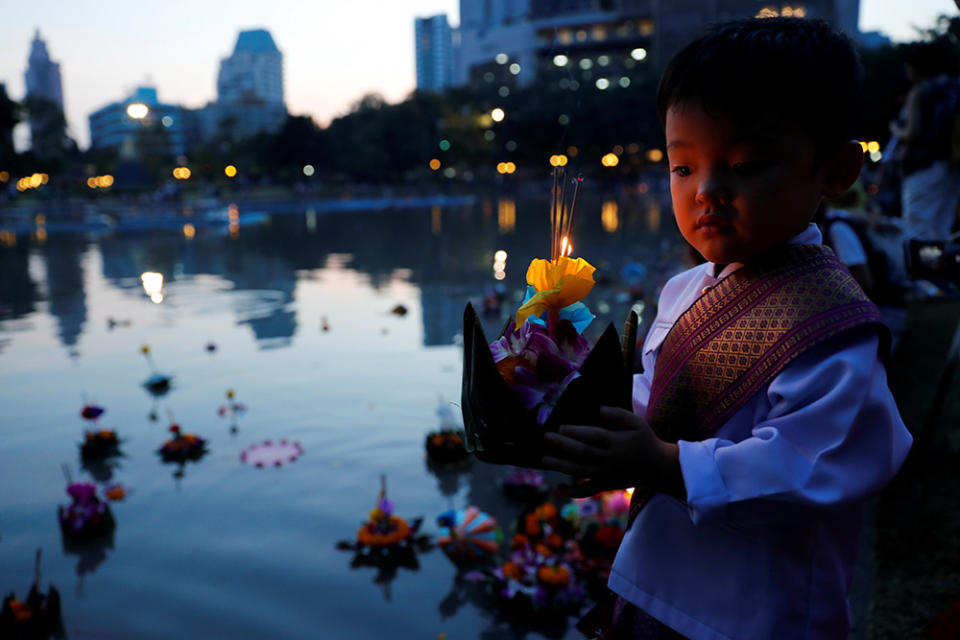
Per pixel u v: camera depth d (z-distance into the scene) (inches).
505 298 327.6
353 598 103.3
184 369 228.5
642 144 2183.8
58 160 2859.3
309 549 118.0
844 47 30.4
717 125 29.3
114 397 201.5
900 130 178.2
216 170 2992.1
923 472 114.9
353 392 198.1
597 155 2209.6
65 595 106.7
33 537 125.0
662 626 35.3
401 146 2938.0
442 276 429.4
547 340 28.5
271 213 1392.7
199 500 136.8
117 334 284.5
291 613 100.2
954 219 161.0
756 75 28.4
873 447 28.6
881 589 85.4
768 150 28.9
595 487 32.2
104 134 5762.8
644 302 287.0
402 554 115.3
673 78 31.0
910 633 75.6
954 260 91.0
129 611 101.8
